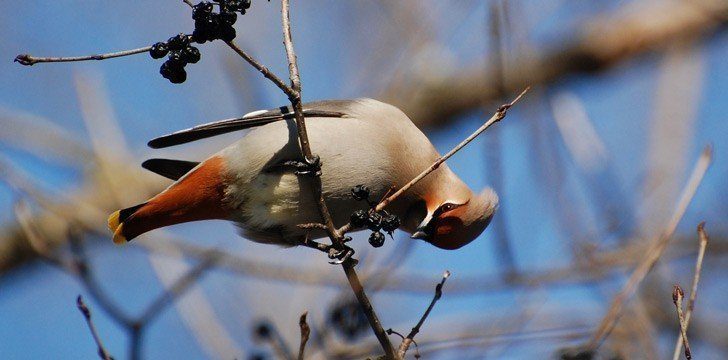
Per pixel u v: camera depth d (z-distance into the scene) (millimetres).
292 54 8367
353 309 10359
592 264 11844
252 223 10094
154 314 9516
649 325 11070
